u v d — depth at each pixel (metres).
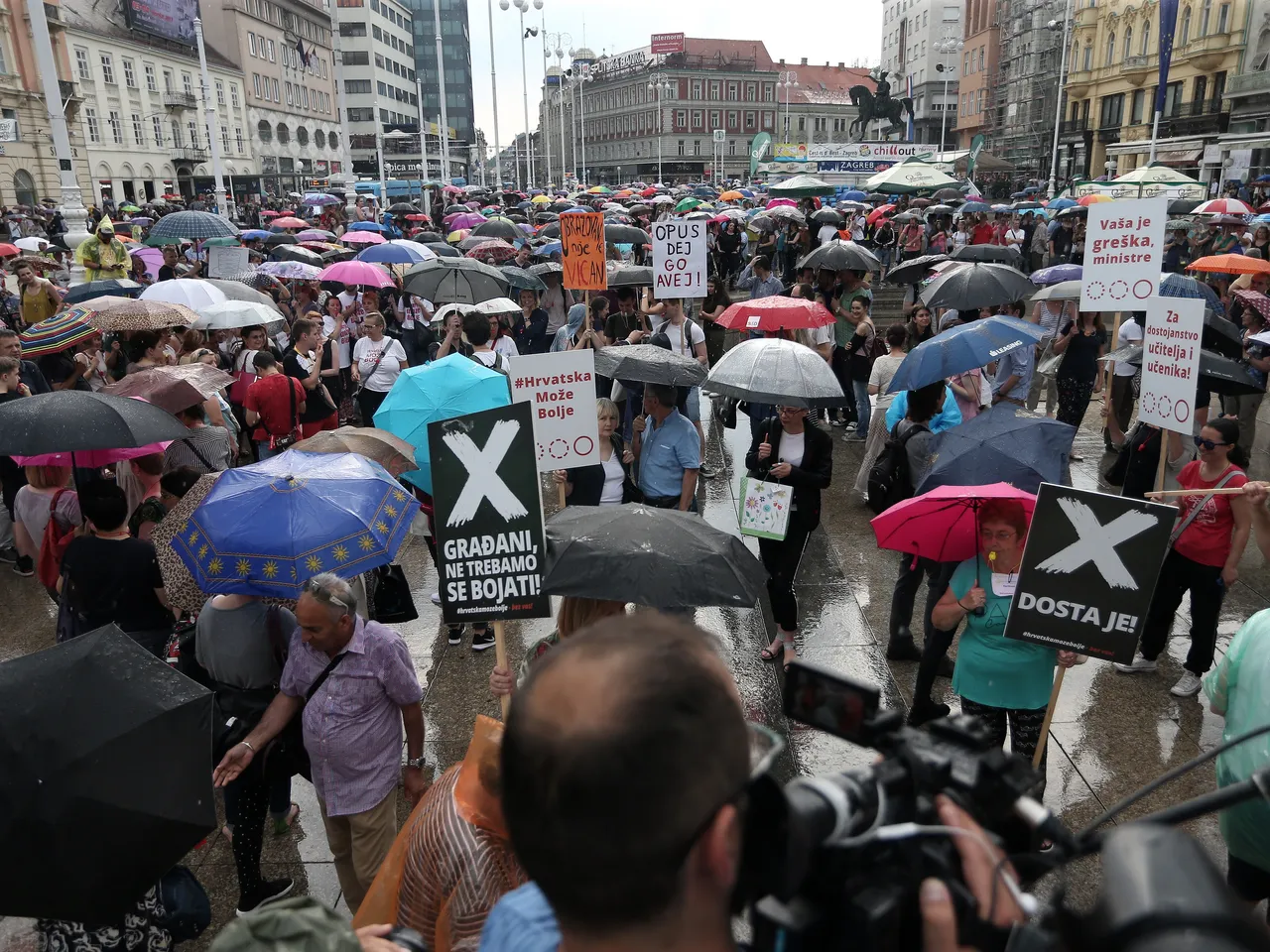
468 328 8.60
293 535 3.90
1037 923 0.92
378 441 5.63
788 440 5.77
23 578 7.71
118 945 2.93
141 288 12.20
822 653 6.12
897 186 28.66
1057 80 68.25
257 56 79.75
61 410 5.03
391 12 108.75
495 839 2.46
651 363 6.03
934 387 6.07
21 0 47.97
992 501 4.01
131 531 5.49
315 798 4.97
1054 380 10.94
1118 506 3.42
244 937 1.62
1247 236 20.66
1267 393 12.24
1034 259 24.61
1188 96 53.53
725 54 119.56
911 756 1.06
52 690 2.59
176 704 2.69
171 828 2.56
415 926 2.54
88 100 55.59
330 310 12.34
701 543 3.74
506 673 3.62
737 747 0.85
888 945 0.85
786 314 8.88
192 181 68.31
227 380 7.16
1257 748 2.94
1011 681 4.00
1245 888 3.14
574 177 77.06
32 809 2.42
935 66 96.00
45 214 36.22
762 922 0.85
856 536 8.09
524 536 3.50
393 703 3.77
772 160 46.16
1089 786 4.73
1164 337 5.67
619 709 0.82
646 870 0.81
